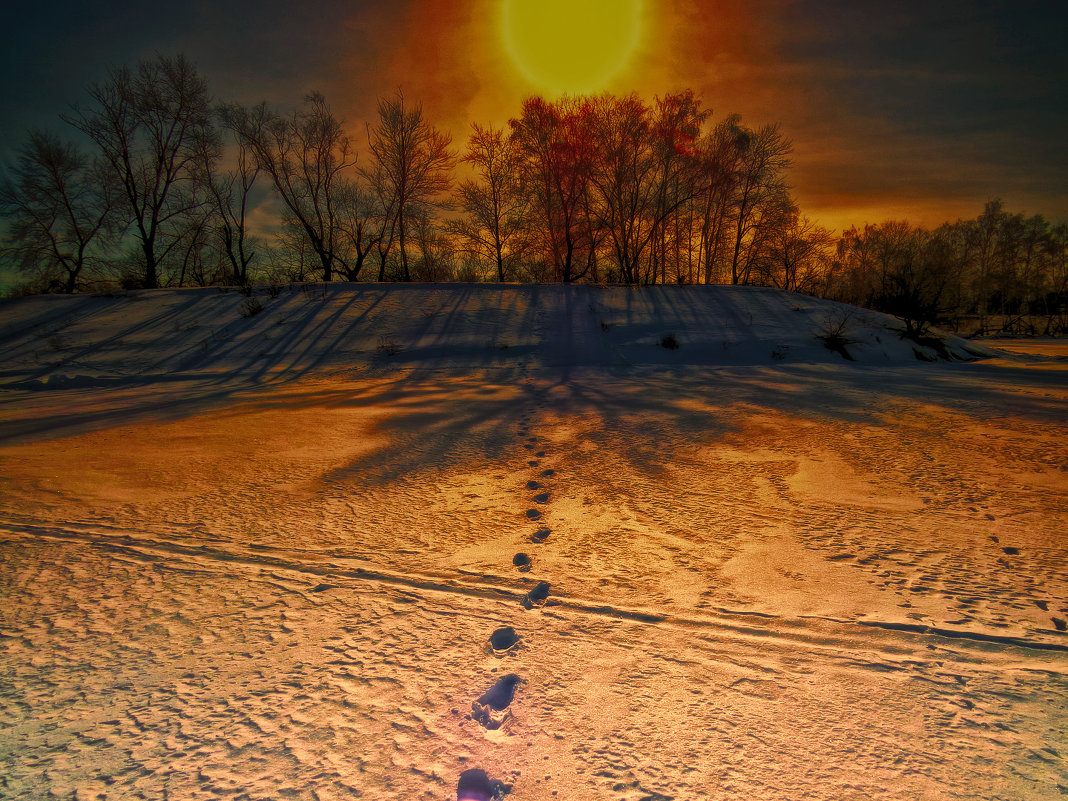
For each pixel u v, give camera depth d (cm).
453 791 192
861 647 282
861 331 2227
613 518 491
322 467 684
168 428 978
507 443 808
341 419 1043
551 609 330
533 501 545
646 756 209
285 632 307
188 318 2505
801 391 1251
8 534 462
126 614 329
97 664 277
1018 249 5012
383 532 465
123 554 421
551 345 2162
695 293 2762
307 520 495
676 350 2092
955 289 3092
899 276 2678
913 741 215
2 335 2356
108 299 2789
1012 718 227
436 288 2781
